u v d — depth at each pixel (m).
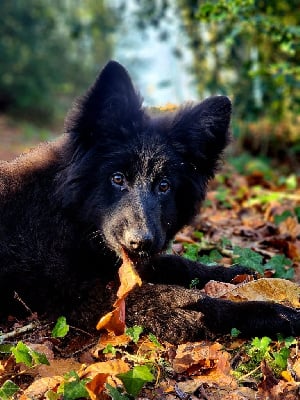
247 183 1.79
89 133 0.84
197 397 0.66
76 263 0.81
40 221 0.82
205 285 0.89
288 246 1.11
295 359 0.73
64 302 0.81
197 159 0.90
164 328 0.78
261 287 0.83
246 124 2.36
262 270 0.96
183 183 0.88
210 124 0.90
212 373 0.70
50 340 0.77
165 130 0.88
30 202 0.83
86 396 0.64
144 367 0.66
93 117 0.84
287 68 1.73
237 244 1.13
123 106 0.86
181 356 0.72
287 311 0.79
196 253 1.04
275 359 0.71
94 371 0.67
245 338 0.79
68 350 0.77
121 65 0.84
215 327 0.79
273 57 2.14
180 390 0.67
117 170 0.83
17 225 0.82
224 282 0.93
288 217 1.28
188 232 1.18
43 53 4.37
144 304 0.80
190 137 0.89
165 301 0.80
